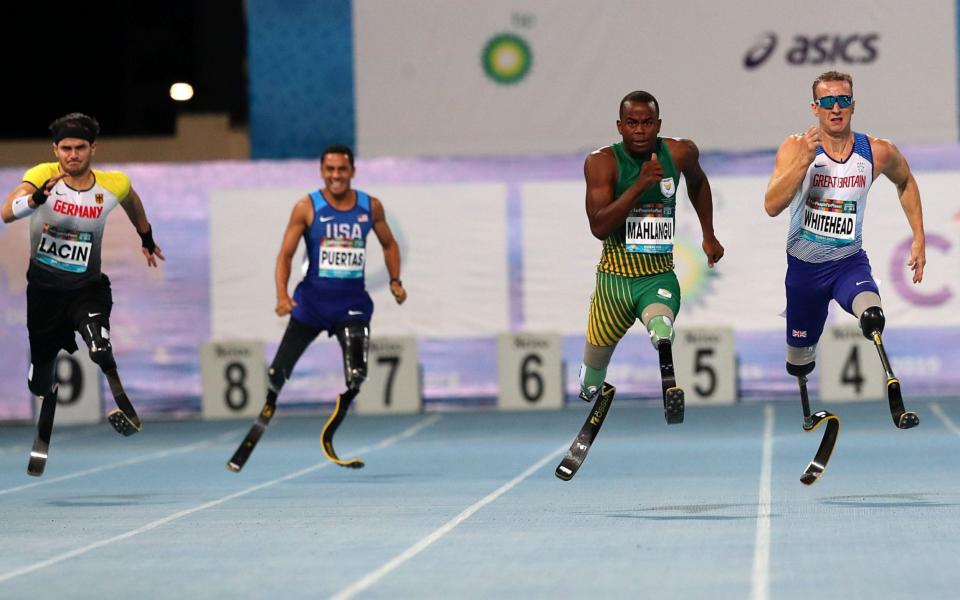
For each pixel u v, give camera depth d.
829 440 26.94
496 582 18.33
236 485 32.25
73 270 27.41
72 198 27.16
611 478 31.69
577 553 20.64
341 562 20.34
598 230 24.05
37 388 28.77
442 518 25.12
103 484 33.38
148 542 23.08
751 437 41.56
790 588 17.39
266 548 21.98
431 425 48.88
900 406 23.33
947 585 17.34
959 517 23.48
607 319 25.02
